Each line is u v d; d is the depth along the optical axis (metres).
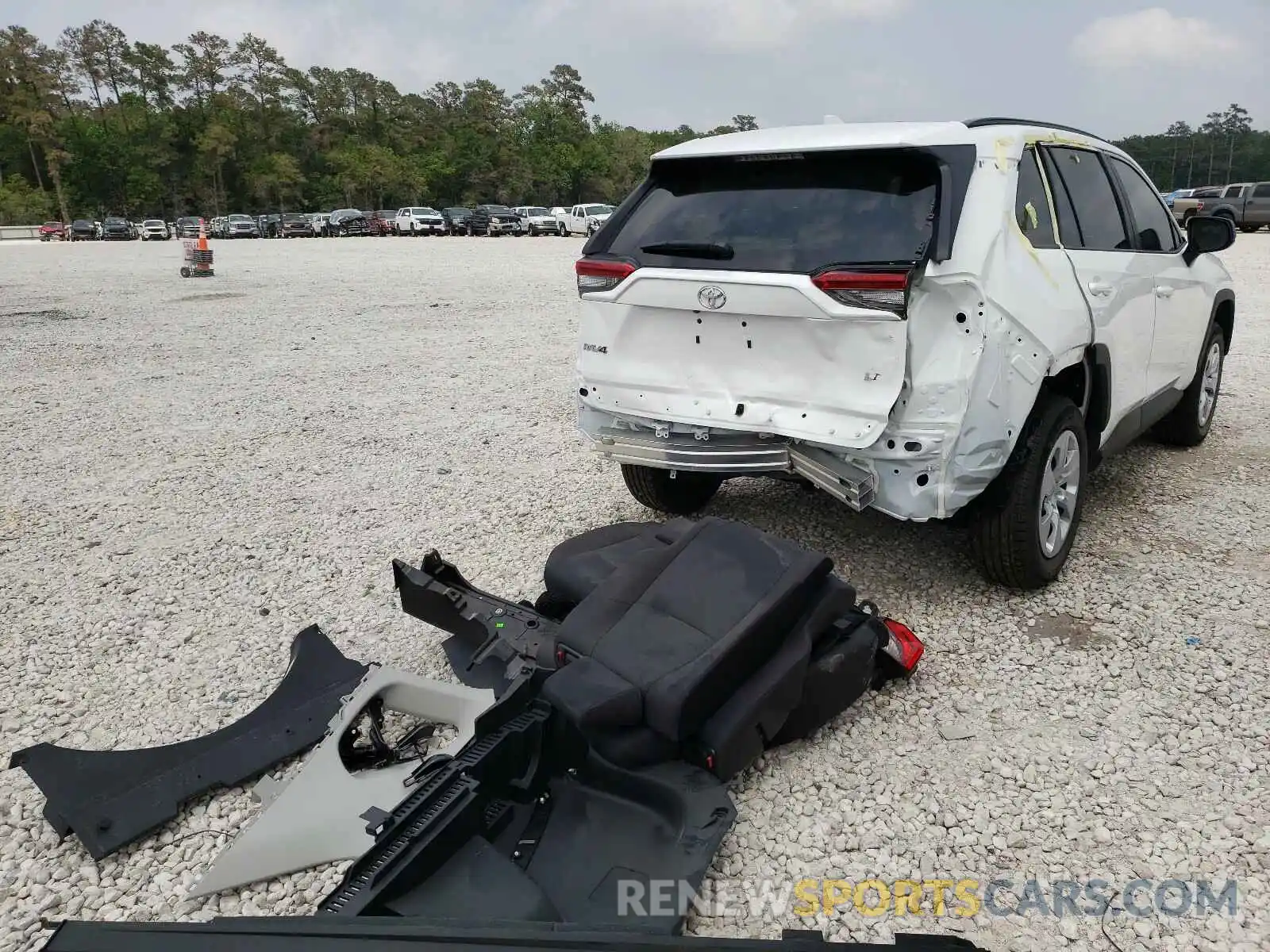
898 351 3.18
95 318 14.01
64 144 88.81
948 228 3.11
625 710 2.49
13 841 2.72
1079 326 3.73
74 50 96.62
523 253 29.36
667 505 4.76
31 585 4.44
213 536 5.01
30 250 40.69
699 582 2.86
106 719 3.31
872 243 3.26
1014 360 3.32
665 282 3.62
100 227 57.50
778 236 3.46
